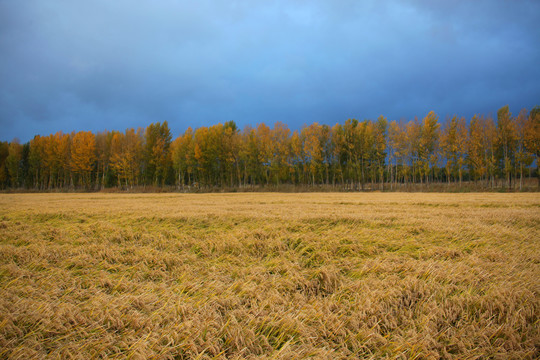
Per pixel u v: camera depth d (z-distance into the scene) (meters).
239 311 3.97
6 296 4.41
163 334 3.45
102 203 20.20
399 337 3.41
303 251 7.03
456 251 6.56
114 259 6.65
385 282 4.84
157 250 7.20
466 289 4.58
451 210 13.38
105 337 3.41
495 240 7.55
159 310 4.04
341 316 3.87
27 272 5.56
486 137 40.94
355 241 7.59
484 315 3.81
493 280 4.93
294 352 3.16
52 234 8.90
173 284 5.16
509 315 3.79
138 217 11.46
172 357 3.08
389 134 47.44
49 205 17.78
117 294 4.69
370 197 26.89
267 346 3.33
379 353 3.24
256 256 6.93
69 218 12.04
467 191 40.06
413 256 6.60
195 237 8.53
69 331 3.56
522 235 7.97
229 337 3.38
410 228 8.88
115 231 9.10
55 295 4.54
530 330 3.53
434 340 3.30
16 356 3.08
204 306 4.10
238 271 5.69
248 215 11.48
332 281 5.12
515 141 38.50
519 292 4.26
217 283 5.03
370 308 3.95
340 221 10.27
